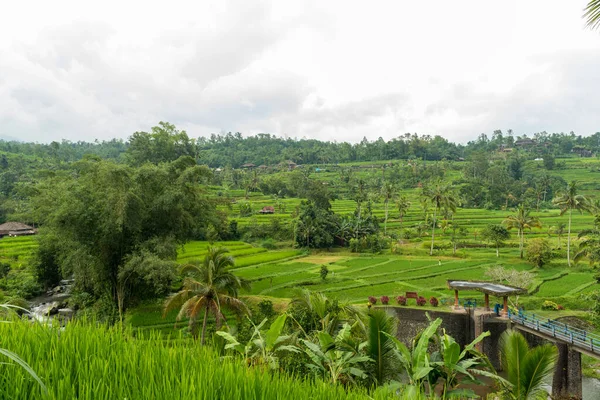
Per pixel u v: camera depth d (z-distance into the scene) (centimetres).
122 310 3941
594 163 17825
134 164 7738
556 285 5141
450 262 6838
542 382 1530
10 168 13275
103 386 516
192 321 2644
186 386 554
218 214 4781
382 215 11494
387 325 1432
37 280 5338
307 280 5497
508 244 8125
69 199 3650
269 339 1379
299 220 8875
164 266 3516
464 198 13312
